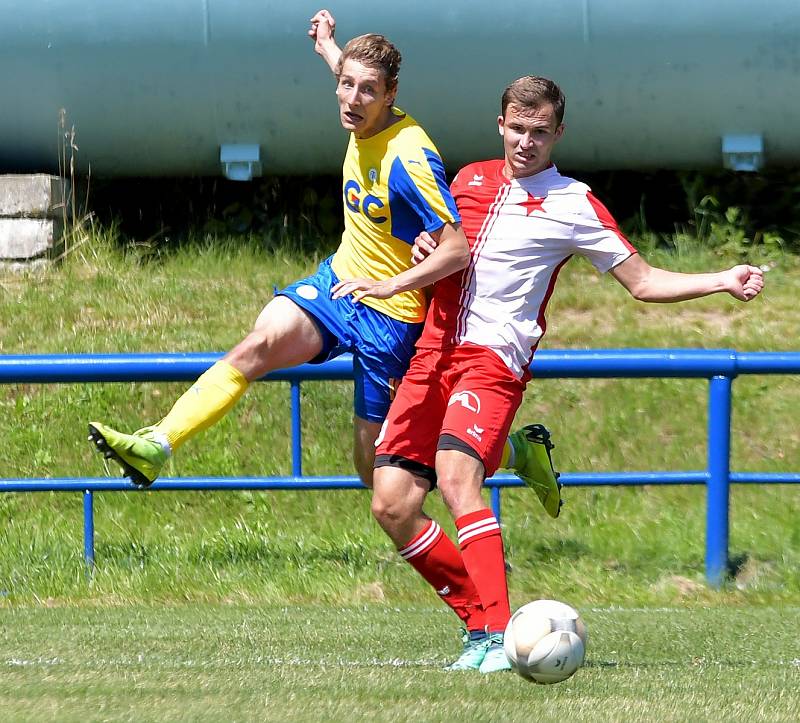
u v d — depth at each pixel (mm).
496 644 15781
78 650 17562
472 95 39688
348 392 32875
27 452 31500
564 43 38844
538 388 32969
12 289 38406
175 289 38562
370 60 16891
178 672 15289
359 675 15102
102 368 24172
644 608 23406
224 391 17109
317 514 29922
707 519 25281
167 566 26156
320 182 44250
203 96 40125
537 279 16625
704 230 42062
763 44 38594
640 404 32375
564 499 30016
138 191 44531
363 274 17594
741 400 32750
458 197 17047
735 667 16344
